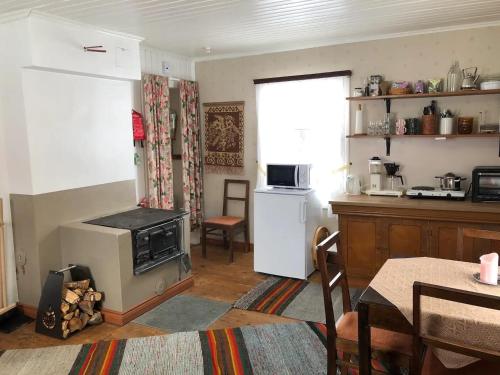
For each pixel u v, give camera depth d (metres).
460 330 1.69
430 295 1.62
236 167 5.21
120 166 4.05
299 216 4.16
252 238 5.25
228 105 5.16
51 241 3.42
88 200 3.72
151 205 4.59
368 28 3.88
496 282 2.02
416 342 1.70
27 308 3.45
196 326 3.29
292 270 4.27
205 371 2.68
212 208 5.48
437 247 3.66
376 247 3.89
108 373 2.67
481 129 3.85
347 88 4.42
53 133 3.39
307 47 4.60
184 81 5.03
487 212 3.41
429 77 4.08
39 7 2.96
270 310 3.54
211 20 3.46
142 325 3.32
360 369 1.90
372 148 4.40
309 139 4.64
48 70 3.31
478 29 3.85
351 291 3.91
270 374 2.64
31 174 3.24
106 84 3.86
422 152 4.19
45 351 2.95
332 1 3.02
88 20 3.35
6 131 3.30
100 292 3.36
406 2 3.09
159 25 3.59
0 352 2.95
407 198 4.03
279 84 4.77
